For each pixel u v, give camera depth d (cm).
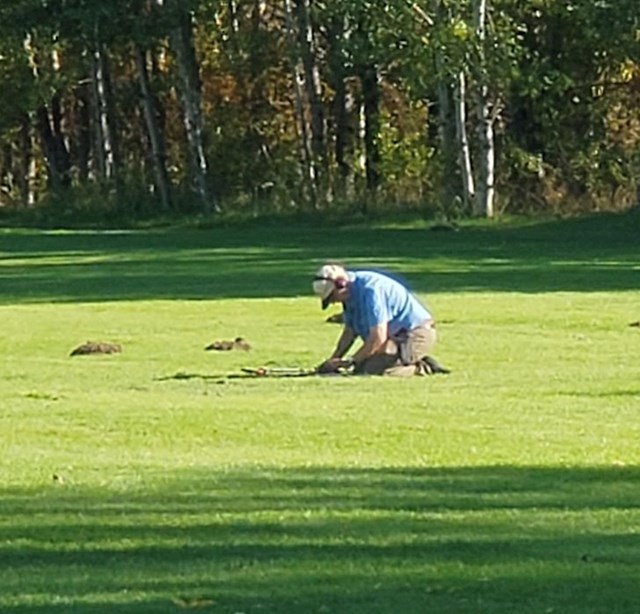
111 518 1535
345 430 2119
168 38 8956
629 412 2297
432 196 8356
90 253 6291
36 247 6688
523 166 8356
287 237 7231
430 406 2345
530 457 1912
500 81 7912
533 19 8500
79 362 3034
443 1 7919
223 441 2047
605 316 3759
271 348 3228
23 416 2273
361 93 9200
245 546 1397
